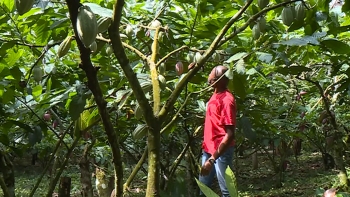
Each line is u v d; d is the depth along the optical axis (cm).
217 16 240
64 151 411
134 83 101
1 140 215
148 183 104
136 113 138
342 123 468
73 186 621
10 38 195
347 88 205
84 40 82
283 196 525
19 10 89
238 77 196
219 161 275
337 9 217
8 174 197
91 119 177
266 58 165
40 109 204
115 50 96
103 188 330
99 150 404
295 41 153
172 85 241
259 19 158
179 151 440
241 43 230
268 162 881
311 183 582
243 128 267
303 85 402
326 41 159
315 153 940
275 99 434
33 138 214
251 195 552
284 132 394
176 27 226
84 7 83
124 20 175
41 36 196
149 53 207
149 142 107
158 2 238
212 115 265
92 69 88
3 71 186
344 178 290
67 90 186
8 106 228
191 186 336
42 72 181
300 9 152
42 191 625
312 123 475
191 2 213
